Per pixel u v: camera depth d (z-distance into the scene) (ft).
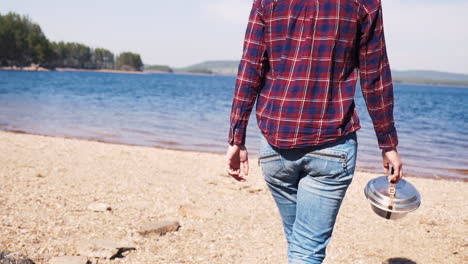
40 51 471.62
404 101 162.09
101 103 88.43
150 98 115.03
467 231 16.11
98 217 15.97
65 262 11.20
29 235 13.47
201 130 50.39
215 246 13.60
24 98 93.66
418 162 35.35
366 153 37.58
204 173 26.02
